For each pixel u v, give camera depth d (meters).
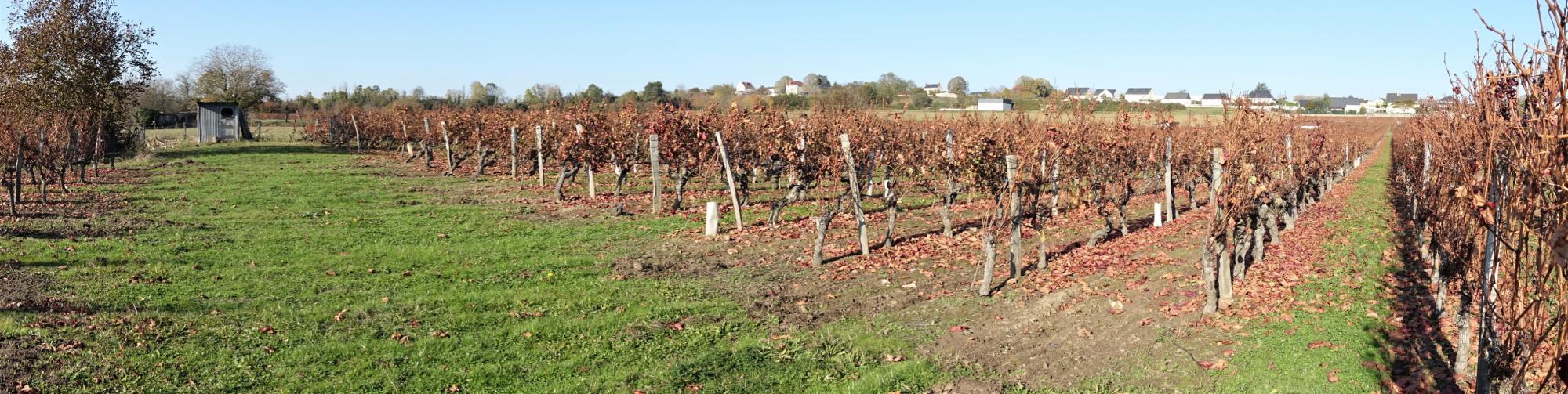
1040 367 8.73
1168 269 12.57
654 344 9.75
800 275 13.38
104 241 14.46
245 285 11.91
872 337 9.97
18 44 32.91
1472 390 7.39
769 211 20.48
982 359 9.05
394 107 46.75
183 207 19.67
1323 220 19.08
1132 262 13.30
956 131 26.03
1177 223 19.11
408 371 8.76
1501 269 7.12
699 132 21.94
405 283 12.41
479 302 11.33
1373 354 8.38
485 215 19.61
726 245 15.93
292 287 11.91
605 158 23.69
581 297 11.79
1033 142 16.92
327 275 12.72
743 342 9.79
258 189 23.67
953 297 11.66
